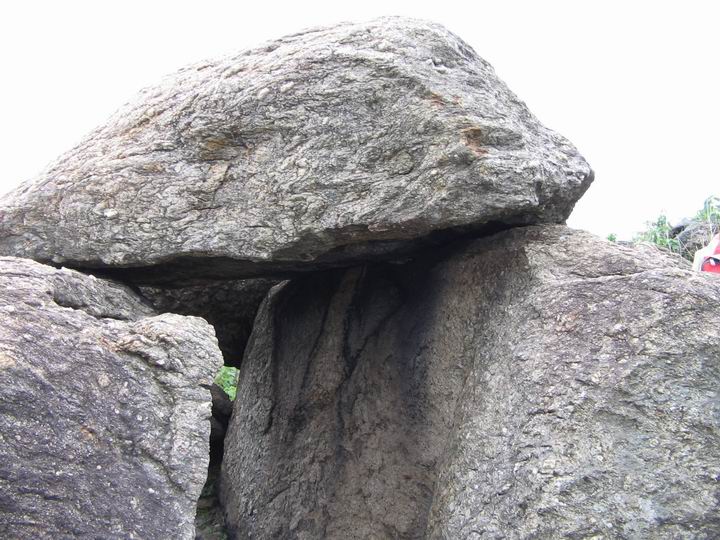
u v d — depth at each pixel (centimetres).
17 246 437
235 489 525
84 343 319
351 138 398
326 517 470
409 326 466
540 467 341
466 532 360
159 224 418
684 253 786
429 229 398
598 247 391
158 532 303
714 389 334
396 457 450
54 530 284
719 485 322
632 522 322
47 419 296
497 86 426
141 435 314
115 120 449
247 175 411
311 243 410
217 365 341
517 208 388
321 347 507
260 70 412
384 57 399
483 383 391
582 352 353
